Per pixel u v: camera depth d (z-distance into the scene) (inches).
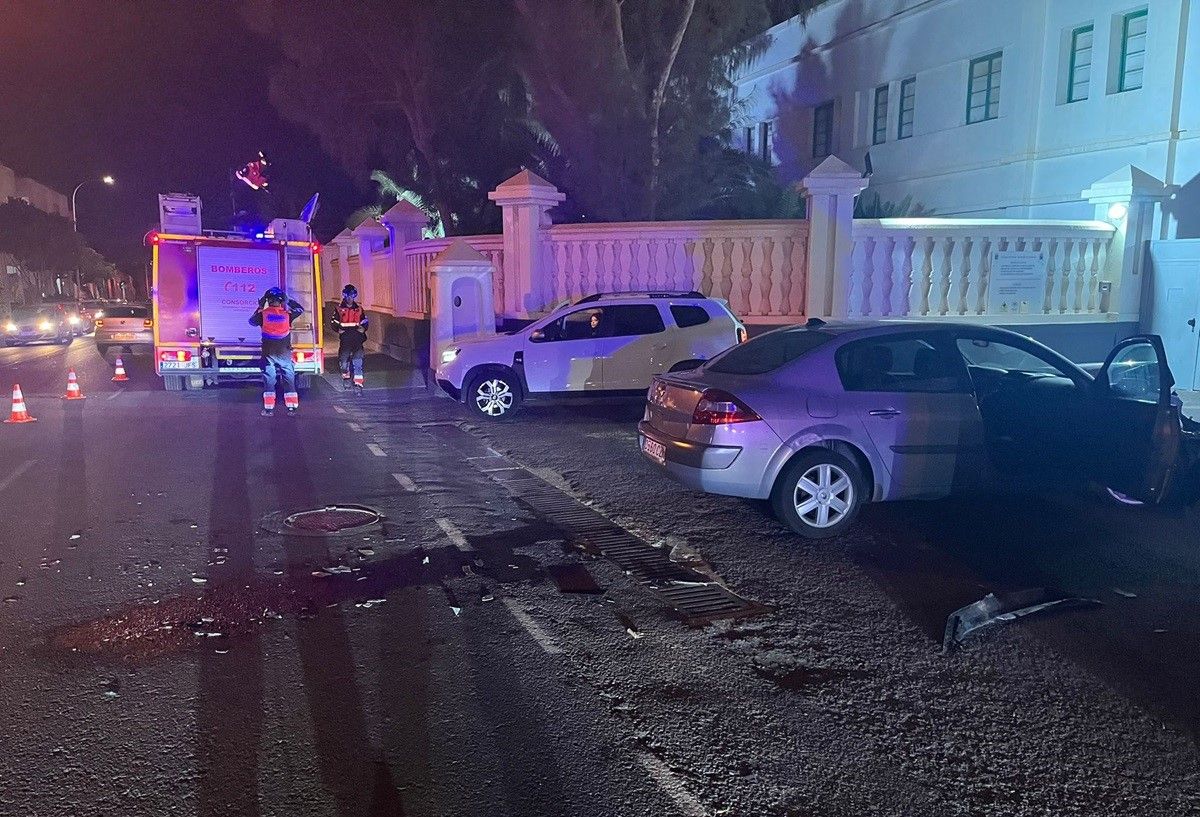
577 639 183.2
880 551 241.9
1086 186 638.5
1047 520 271.6
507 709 153.9
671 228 567.2
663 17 685.9
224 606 199.3
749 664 172.2
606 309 473.4
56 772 133.6
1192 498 269.4
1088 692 161.5
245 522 265.6
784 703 156.8
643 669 169.8
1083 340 548.7
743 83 1074.7
